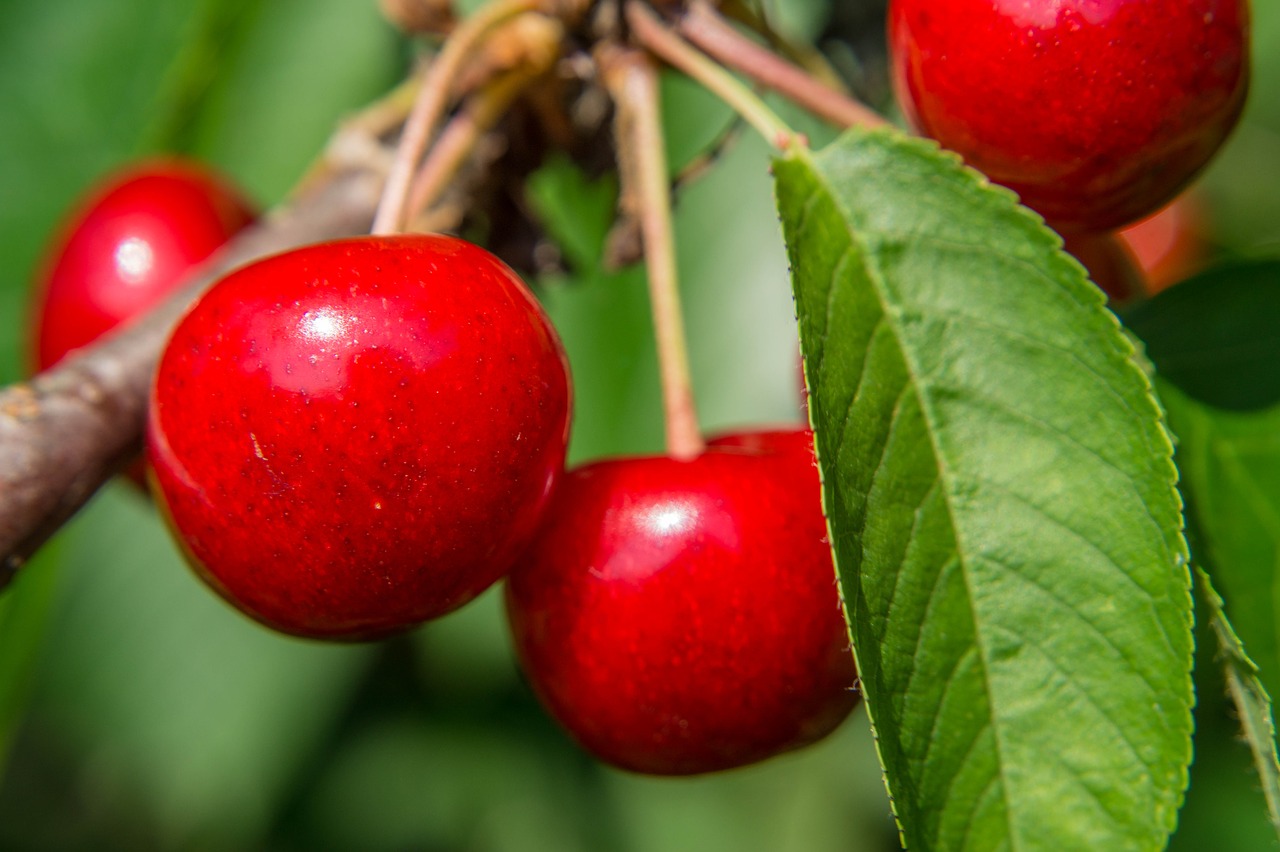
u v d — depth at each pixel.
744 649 0.23
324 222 0.25
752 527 0.23
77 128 0.30
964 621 0.21
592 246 0.28
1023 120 0.22
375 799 0.37
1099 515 0.21
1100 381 0.21
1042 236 0.22
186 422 0.22
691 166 0.25
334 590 0.22
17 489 0.22
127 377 0.22
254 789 0.30
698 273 0.28
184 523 0.22
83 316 0.26
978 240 0.22
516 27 0.24
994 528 0.22
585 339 0.28
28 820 0.38
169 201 0.27
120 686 0.29
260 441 0.22
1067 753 0.21
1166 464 0.21
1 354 0.29
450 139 0.24
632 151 0.24
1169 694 0.21
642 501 0.23
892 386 0.22
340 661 0.31
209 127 0.29
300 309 0.22
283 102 0.30
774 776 0.34
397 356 0.22
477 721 0.37
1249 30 0.22
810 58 0.25
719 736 0.23
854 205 0.22
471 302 0.22
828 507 0.21
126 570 0.29
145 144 0.29
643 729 0.23
